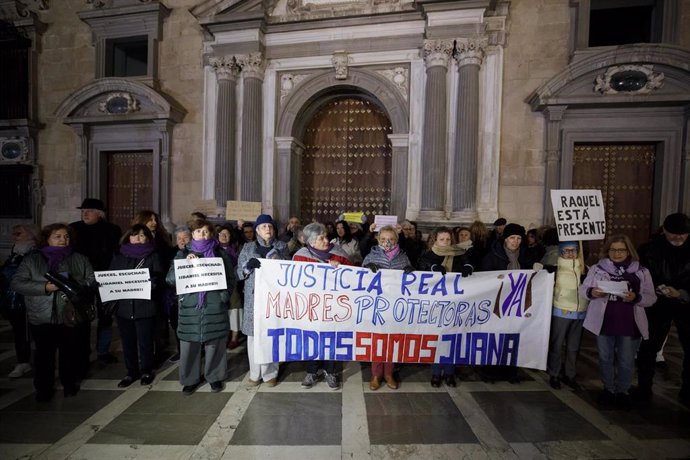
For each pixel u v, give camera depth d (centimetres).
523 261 432
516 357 384
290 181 862
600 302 351
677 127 709
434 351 382
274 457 270
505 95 777
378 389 386
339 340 381
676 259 360
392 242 393
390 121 852
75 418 323
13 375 409
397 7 785
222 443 287
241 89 862
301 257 385
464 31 730
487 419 328
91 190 972
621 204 769
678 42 723
